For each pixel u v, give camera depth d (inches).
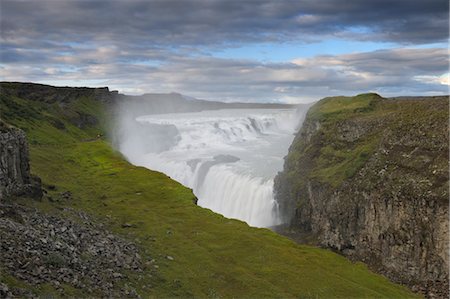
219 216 3125.0
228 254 2348.7
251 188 4997.5
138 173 4298.7
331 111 5590.6
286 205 4537.4
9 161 2534.5
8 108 6673.2
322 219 4003.4
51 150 5300.2
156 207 3253.0
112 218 2827.3
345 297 1958.7
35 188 2719.0
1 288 1147.3
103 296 1391.5
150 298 1552.7
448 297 2861.7
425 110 4092.0
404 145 3782.0
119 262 1823.3
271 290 1916.8
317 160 4744.1
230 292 1875.0
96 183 3895.2
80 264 1581.0
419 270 3100.4
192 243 2471.7
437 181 3223.4
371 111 5369.1
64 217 2412.6
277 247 2536.9
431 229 3090.6
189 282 1873.8
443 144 3449.8
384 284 2310.5
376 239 3476.9
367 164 3969.0
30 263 1380.4
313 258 2468.0
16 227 1653.5
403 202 3292.3
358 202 3690.9
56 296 1251.8
